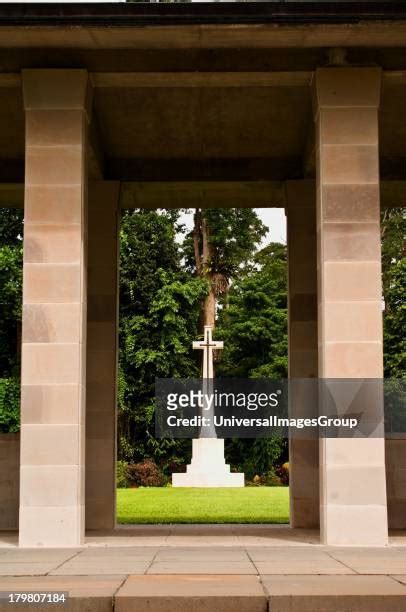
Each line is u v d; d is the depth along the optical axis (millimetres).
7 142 19281
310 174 19578
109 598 8875
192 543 14617
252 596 8883
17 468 18000
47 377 14508
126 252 46438
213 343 36875
